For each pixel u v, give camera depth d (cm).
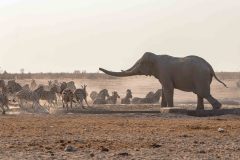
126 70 4278
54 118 3403
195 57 4091
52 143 2145
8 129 2633
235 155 1881
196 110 3700
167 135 2397
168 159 1792
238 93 7431
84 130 2589
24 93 4453
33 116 3628
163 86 4100
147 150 1975
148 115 3612
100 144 2112
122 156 1839
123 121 3111
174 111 3750
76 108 4388
